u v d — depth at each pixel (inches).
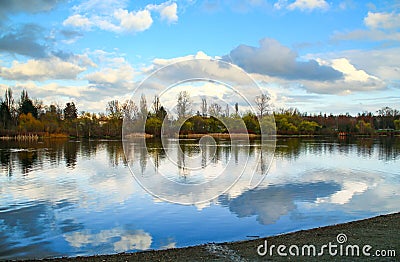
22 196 463.5
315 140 2086.6
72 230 320.5
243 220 346.0
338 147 1450.5
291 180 584.7
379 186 535.8
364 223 322.3
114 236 303.1
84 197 454.0
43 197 456.1
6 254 263.3
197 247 268.7
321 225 333.4
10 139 2204.7
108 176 633.6
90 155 1074.1
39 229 322.3
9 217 363.9
